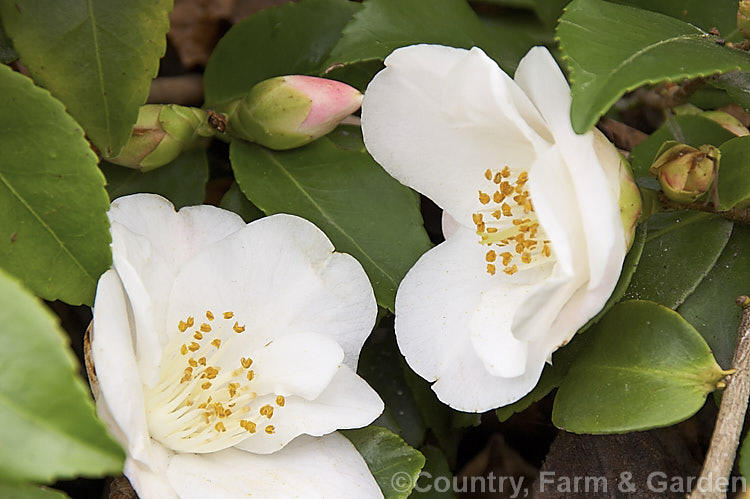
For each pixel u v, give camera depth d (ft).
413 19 1.75
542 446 1.88
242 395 1.59
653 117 1.95
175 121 1.68
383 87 1.64
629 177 1.57
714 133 1.82
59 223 1.53
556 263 1.58
